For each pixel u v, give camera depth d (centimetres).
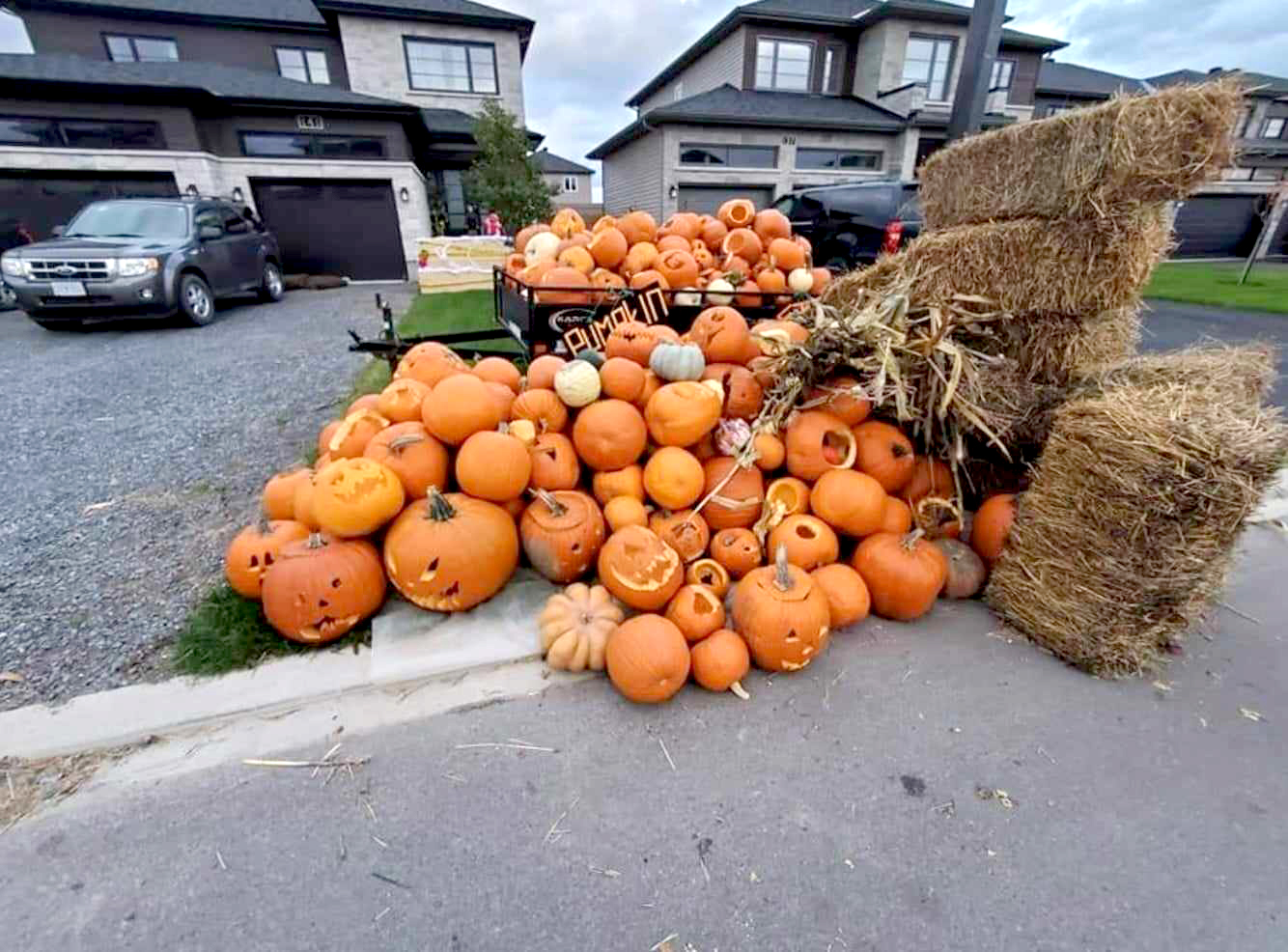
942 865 145
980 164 303
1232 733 186
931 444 266
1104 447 198
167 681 194
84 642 212
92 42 1540
